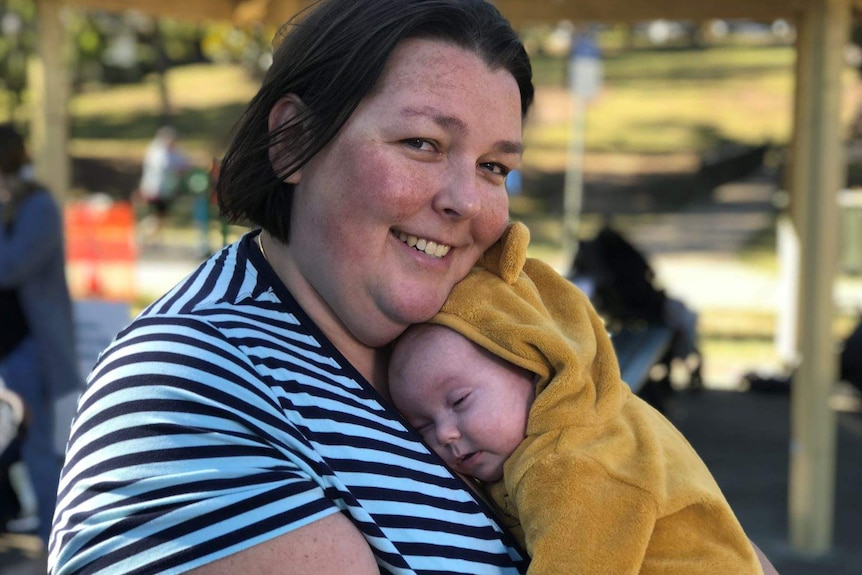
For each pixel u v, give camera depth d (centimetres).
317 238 139
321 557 121
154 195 1516
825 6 408
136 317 138
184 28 2472
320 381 136
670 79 2834
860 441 647
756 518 496
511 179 933
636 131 2327
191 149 2222
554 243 1445
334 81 133
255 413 125
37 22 489
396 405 157
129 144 2333
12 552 432
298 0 582
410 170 135
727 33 3391
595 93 1052
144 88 2869
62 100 495
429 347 153
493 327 150
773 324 979
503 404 149
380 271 139
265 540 119
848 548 457
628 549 135
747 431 657
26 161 419
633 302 584
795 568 433
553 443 143
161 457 120
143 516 118
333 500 127
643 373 424
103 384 128
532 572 137
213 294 139
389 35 133
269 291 141
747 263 1312
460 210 137
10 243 399
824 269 430
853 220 901
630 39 3347
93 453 124
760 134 2275
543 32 1958
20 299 406
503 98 141
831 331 437
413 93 134
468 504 143
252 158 142
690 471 147
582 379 146
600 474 139
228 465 121
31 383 412
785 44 3225
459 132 136
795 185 647
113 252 885
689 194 1870
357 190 135
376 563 129
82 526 120
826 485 448
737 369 826
